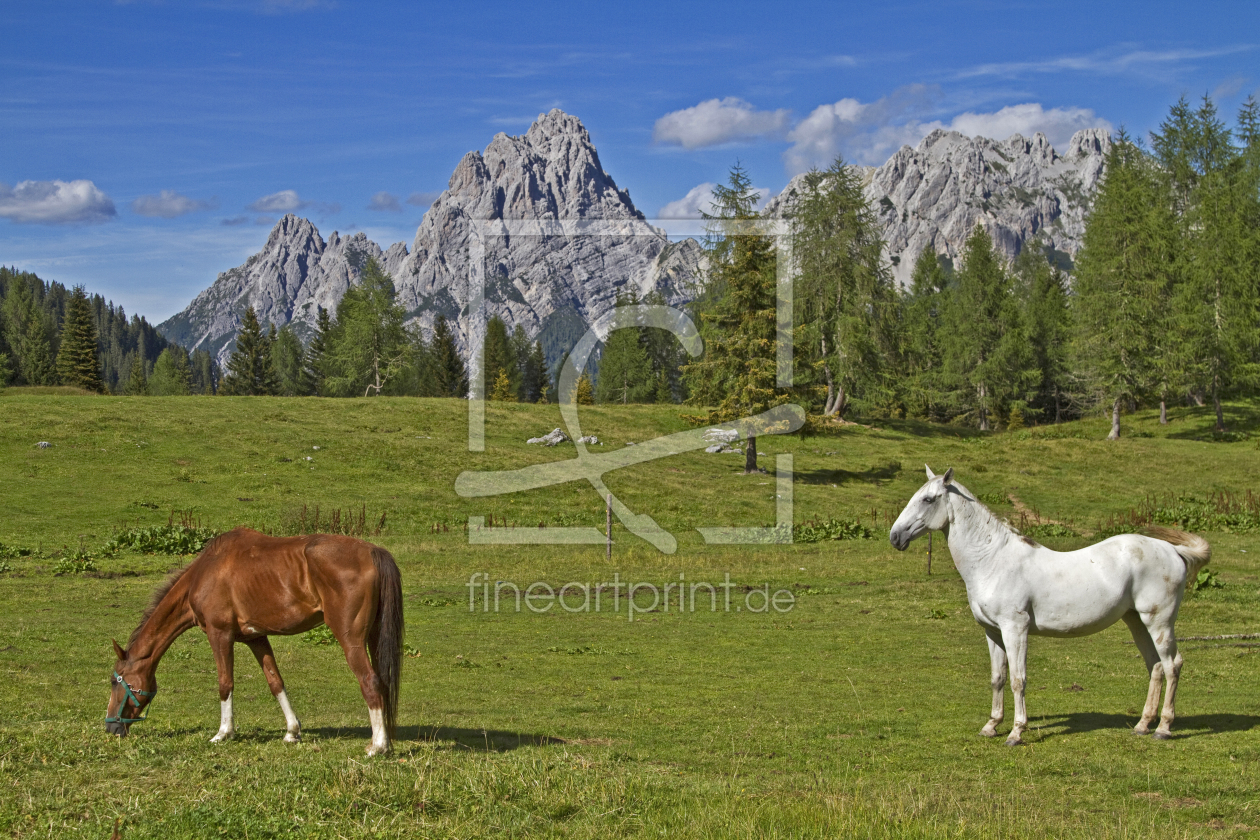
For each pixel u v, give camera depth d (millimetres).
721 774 8164
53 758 7609
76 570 22938
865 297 61062
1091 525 35344
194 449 40312
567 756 8336
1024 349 77250
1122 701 11367
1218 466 46438
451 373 99812
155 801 6488
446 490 38062
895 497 41312
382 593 8172
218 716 10297
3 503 30812
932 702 11688
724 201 44188
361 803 6559
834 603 20219
